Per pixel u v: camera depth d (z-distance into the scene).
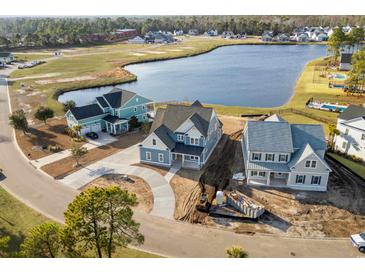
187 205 35.69
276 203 35.88
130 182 40.56
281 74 109.94
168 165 44.50
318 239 30.28
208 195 37.56
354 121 45.09
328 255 28.30
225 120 62.97
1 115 68.50
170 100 83.81
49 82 98.94
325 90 83.88
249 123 41.06
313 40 198.00
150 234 31.12
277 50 168.00
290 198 36.75
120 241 25.17
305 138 40.03
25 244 22.22
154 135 43.75
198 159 43.53
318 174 37.62
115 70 117.12
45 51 166.12
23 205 36.19
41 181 41.34
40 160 47.28
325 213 34.09
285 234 31.00
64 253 24.23
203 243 29.88
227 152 48.53
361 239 29.12
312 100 74.12
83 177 42.06
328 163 44.72
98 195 22.67
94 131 57.84
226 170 43.22
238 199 35.19
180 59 148.25
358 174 41.50
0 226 32.41
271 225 32.31
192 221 33.03
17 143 53.78
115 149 50.53
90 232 23.27
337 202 35.94
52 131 58.84
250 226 32.19
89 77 106.88
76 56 149.00
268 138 39.81
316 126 40.62
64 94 91.06
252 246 29.39
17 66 125.94
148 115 65.62
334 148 49.03
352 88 79.81
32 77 106.06
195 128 44.19
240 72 115.56
